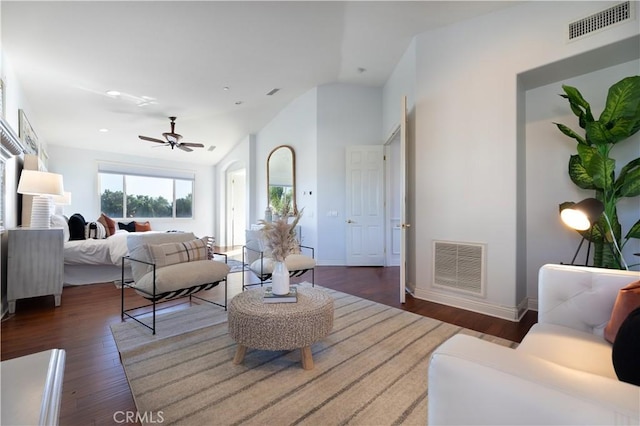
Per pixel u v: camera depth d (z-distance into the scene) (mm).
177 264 2719
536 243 2953
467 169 2971
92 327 2432
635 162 2230
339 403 1481
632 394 562
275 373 1752
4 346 2088
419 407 1455
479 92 2895
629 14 2162
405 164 3273
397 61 4266
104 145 6590
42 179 3117
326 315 1864
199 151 7590
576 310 1462
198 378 1692
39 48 3119
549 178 2889
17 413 697
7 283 2750
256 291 2170
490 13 2836
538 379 612
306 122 5566
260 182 6801
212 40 3332
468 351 717
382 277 4414
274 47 3648
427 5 2820
